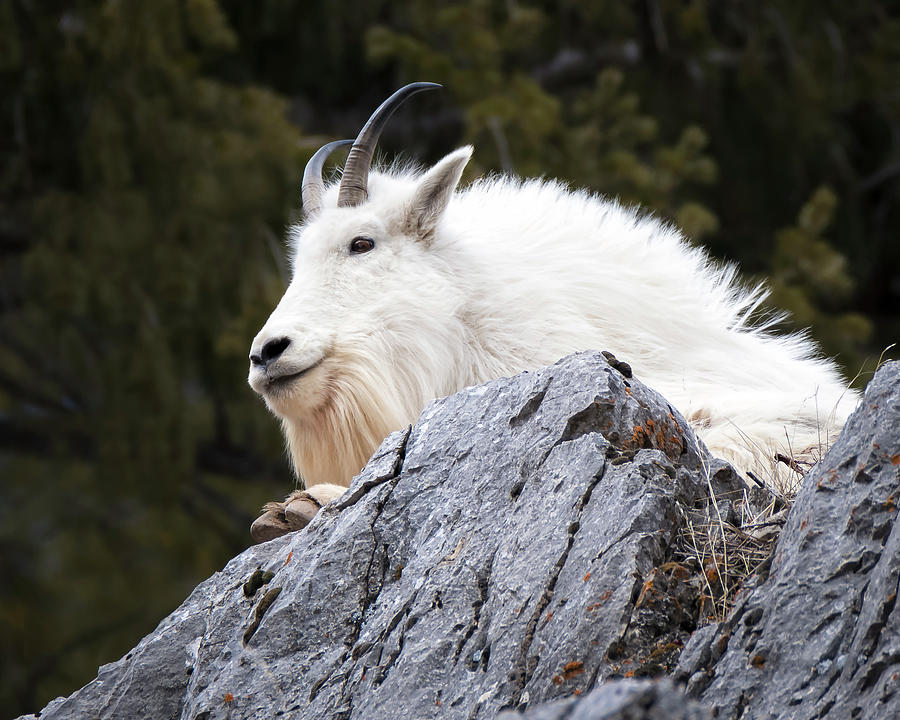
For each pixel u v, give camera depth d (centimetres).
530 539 1294
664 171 4619
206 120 4469
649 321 2166
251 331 4266
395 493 1438
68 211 4444
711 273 2355
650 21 5306
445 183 2184
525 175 4338
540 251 2233
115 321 4488
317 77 5409
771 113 5297
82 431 5097
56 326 4841
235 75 5209
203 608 1516
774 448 1841
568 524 1285
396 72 5403
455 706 1205
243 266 4372
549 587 1245
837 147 5500
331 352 2094
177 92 4434
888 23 5422
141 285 4431
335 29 5209
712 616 1211
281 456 4962
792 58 5278
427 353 2117
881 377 1249
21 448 5350
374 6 5259
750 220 5316
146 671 1472
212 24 4475
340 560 1403
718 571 1245
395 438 1519
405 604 1320
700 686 1135
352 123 5478
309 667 1341
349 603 1377
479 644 1243
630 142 4825
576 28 5541
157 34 4406
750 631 1148
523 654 1209
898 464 1171
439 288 2153
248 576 1515
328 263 2172
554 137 4581
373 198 2264
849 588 1127
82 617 6097
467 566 1314
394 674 1255
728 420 1886
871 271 5588
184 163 4372
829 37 5309
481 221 2292
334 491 1677
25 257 4456
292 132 4459
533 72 5562
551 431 1388
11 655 5969
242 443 5306
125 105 4350
